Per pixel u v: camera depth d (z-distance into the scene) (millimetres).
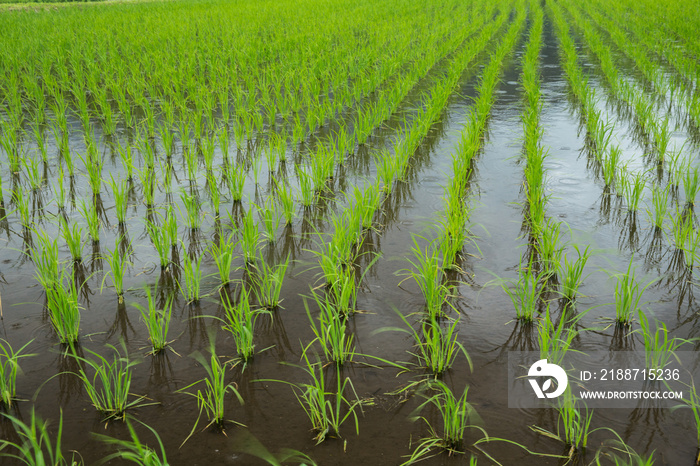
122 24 21109
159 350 4047
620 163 7855
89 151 8672
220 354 4035
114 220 6273
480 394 3609
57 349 4090
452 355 3994
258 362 3955
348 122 10477
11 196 6879
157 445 3244
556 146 8781
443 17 24750
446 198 6824
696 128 9484
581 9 29750
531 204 5887
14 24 20438
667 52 15555
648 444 3189
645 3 27766
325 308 4547
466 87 13383
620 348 4020
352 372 3854
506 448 3197
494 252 5445
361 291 4824
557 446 3199
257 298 4723
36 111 10227
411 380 3764
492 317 4418
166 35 18016
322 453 3180
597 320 4332
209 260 5387
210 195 7004
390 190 6910
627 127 9711
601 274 4988
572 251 5426
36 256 4730
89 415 3488
